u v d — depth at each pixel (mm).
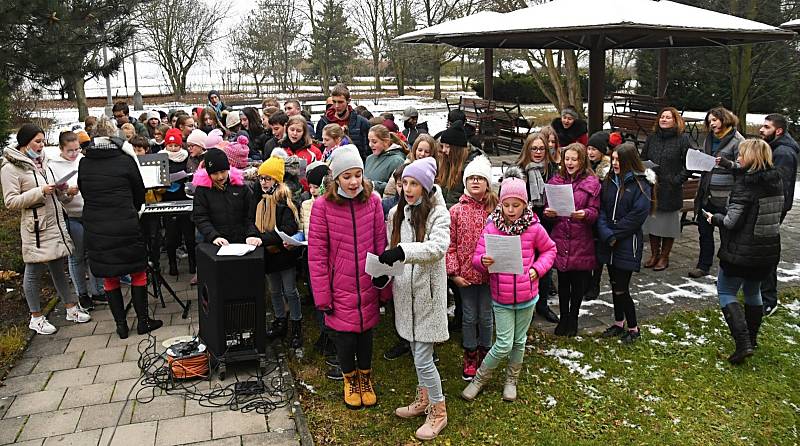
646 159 6754
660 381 4477
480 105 16172
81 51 8406
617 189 4859
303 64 41031
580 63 27484
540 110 25953
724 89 20422
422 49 32062
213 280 4324
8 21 7254
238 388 4355
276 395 4312
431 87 42406
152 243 6105
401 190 3881
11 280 6676
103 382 4496
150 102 32312
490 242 3828
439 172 4934
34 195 5098
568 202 4828
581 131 6820
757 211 4539
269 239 4742
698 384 4449
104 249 5000
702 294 6145
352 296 3918
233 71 38312
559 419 4023
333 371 4566
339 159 3770
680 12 7191
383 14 35812
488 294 4410
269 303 6160
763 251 4578
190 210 5613
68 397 4285
